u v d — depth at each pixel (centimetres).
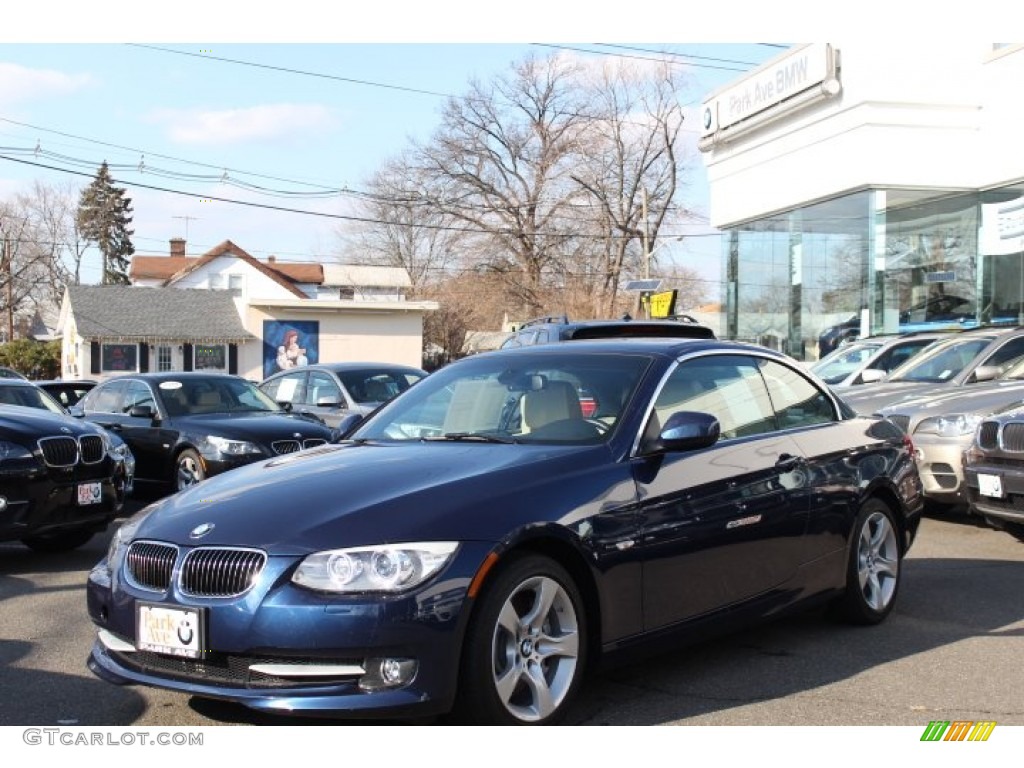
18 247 7475
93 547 903
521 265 5362
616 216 5231
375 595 381
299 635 379
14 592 715
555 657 429
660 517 469
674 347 548
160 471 1155
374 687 380
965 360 1162
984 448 823
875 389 1152
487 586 401
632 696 478
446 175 5403
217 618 391
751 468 527
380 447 509
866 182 1984
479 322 5544
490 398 539
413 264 7112
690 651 555
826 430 598
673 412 506
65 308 4991
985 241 2006
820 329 2191
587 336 934
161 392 1198
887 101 1970
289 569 388
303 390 1423
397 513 403
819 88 2061
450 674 387
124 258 8638
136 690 491
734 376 564
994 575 746
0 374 1853
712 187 2580
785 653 551
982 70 1978
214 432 1109
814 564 560
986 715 455
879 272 2008
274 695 383
